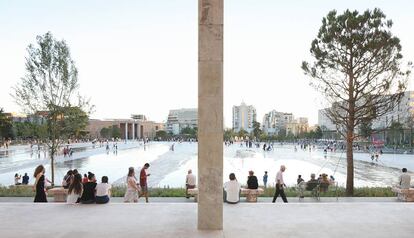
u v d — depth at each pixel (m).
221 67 8.32
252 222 8.88
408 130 90.25
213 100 8.34
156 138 184.62
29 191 20.16
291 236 7.67
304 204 11.20
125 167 39.66
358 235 7.78
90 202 11.34
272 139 167.38
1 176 32.38
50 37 24.69
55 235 7.75
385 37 20.20
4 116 94.00
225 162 46.88
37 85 24.56
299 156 59.94
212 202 8.24
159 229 8.20
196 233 7.88
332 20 21.08
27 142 101.94
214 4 8.29
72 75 25.67
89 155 59.59
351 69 21.11
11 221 9.03
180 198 18.27
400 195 17.81
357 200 17.77
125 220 9.09
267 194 19.39
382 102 20.97
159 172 34.88
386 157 59.44
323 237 7.61
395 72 20.52
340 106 21.69
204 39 8.30
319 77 22.08
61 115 25.38
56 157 54.56
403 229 8.29
